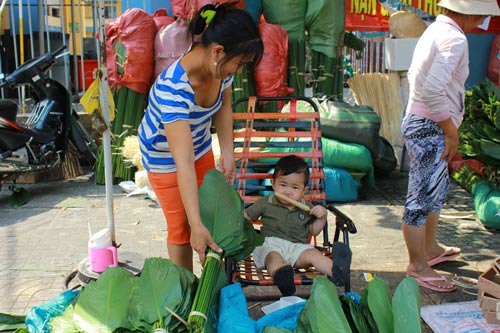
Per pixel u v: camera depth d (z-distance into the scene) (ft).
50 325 8.14
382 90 22.67
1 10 15.25
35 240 14.64
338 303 7.52
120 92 19.76
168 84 8.13
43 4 25.57
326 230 11.64
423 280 11.89
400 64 21.85
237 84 19.90
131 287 8.39
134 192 18.76
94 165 20.99
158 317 7.86
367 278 11.73
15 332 8.28
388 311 7.76
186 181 8.09
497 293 9.61
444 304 10.87
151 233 15.20
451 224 16.01
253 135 13.01
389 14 24.20
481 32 22.26
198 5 18.85
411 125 11.50
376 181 20.53
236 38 7.54
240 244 8.97
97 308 8.11
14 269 12.80
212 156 9.95
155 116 8.68
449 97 11.24
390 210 17.22
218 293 8.70
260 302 11.27
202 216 8.95
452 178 20.42
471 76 22.67
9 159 17.48
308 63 21.81
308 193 12.78
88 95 11.08
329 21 21.12
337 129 18.08
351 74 36.81
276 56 20.01
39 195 18.98
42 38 23.50
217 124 10.13
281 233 10.97
